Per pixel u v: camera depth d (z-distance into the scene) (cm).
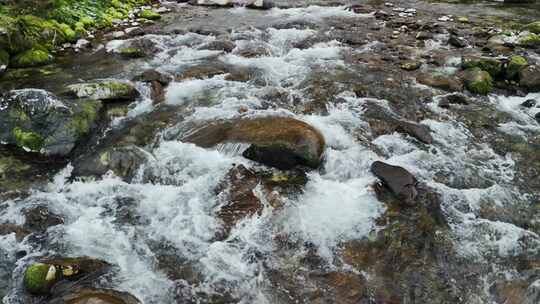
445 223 620
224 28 1380
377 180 687
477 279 542
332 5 1686
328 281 533
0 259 552
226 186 677
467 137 822
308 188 672
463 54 1152
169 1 1795
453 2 1742
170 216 625
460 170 729
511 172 732
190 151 749
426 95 954
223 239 588
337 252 571
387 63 1107
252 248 574
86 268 532
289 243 582
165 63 1103
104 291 502
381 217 622
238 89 965
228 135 759
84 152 764
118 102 896
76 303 466
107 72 1034
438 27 1350
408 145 786
